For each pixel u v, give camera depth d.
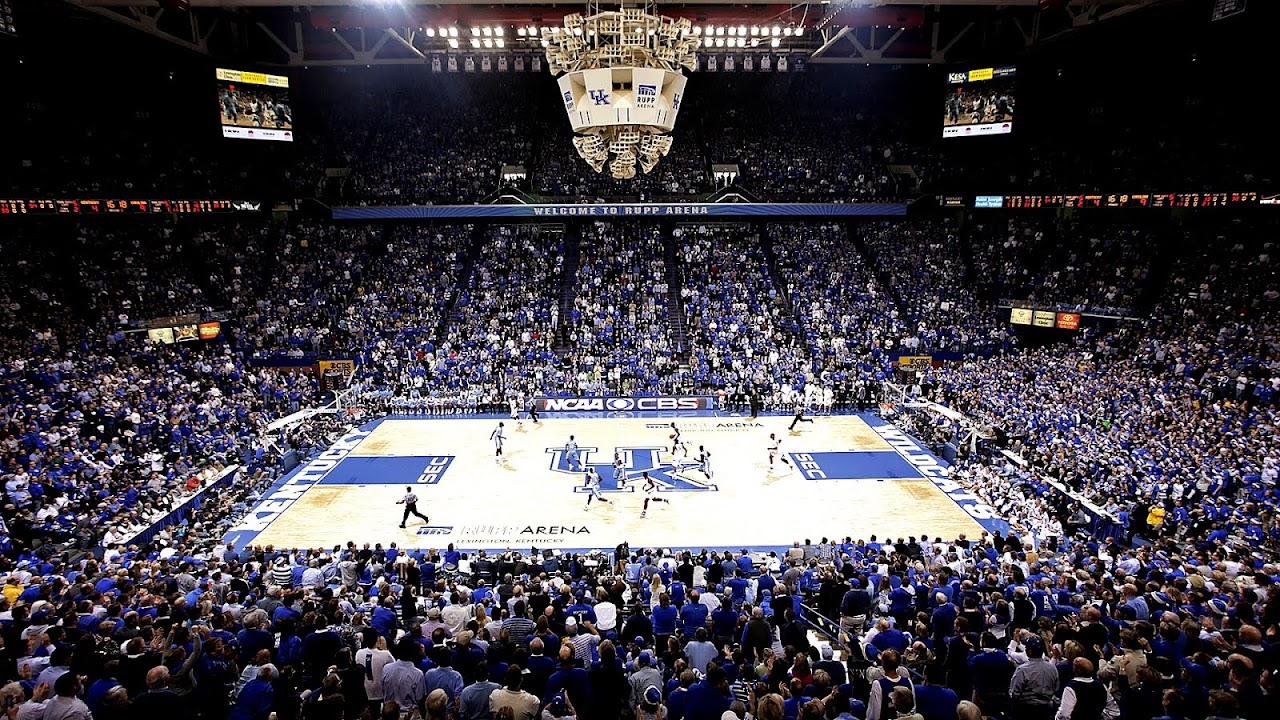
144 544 22.16
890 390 40.41
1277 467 22.83
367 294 46.78
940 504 27.02
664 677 10.82
